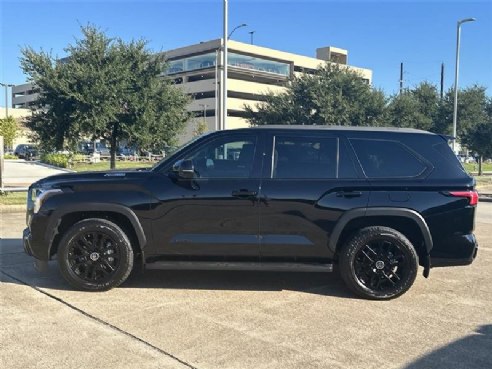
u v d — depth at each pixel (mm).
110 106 18984
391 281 5609
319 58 101000
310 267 5629
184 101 21297
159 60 20641
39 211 5676
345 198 5566
